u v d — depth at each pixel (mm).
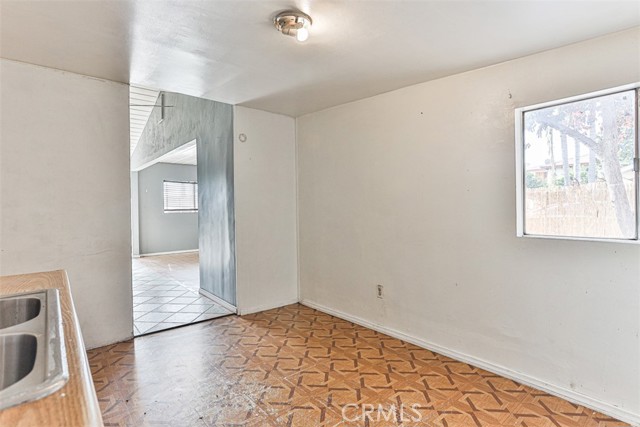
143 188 8609
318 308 3867
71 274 2697
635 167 1890
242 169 3688
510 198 2336
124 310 2980
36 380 661
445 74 2621
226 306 3967
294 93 3137
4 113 2404
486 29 1940
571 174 2115
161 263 7391
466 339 2590
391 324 3117
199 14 1795
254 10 1760
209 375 2385
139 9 1745
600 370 1979
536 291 2229
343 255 3553
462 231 2594
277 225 3963
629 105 1912
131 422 1870
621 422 1874
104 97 2816
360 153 3338
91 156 2771
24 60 2416
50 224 2602
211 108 4172
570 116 2117
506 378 2340
